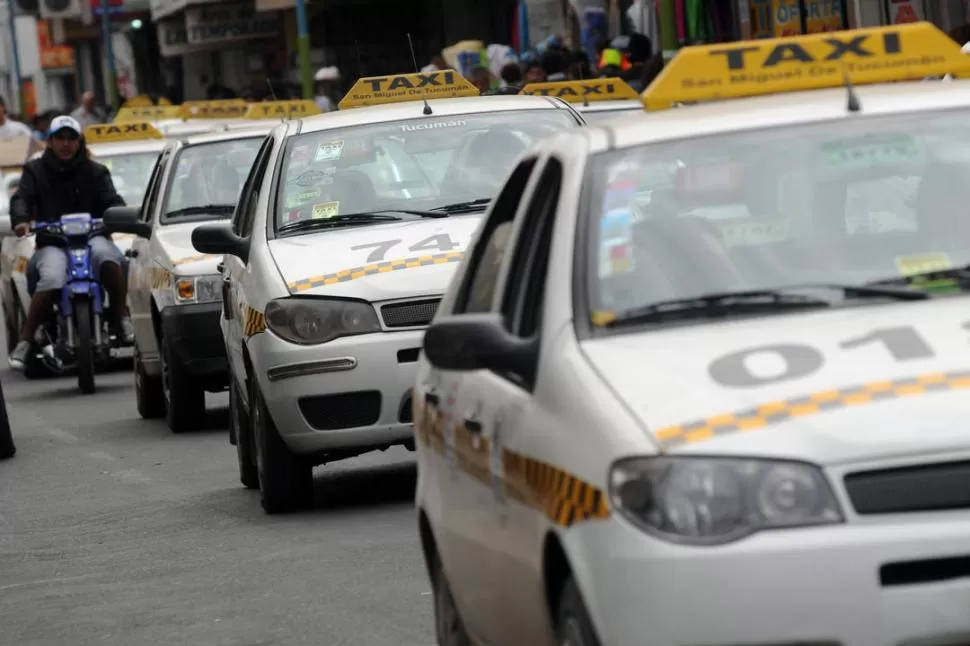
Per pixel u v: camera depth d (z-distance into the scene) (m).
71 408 42.84
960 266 12.54
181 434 36.66
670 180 13.10
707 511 10.52
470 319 12.52
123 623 19.33
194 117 63.09
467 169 26.83
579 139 13.63
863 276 12.51
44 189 43.91
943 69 14.09
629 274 12.47
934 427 10.65
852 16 54.16
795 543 10.37
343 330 24.02
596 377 11.53
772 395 10.97
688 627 10.40
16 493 30.34
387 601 18.91
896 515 10.50
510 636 12.93
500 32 89.69
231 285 27.73
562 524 11.20
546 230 13.22
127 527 25.81
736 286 12.49
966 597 10.36
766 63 13.98
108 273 44.47
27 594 21.58
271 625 18.45
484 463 12.91
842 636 10.34
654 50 64.25
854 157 13.27
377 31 97.50
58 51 154.88
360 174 26.75
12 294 53.50
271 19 114.62
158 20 126.94
